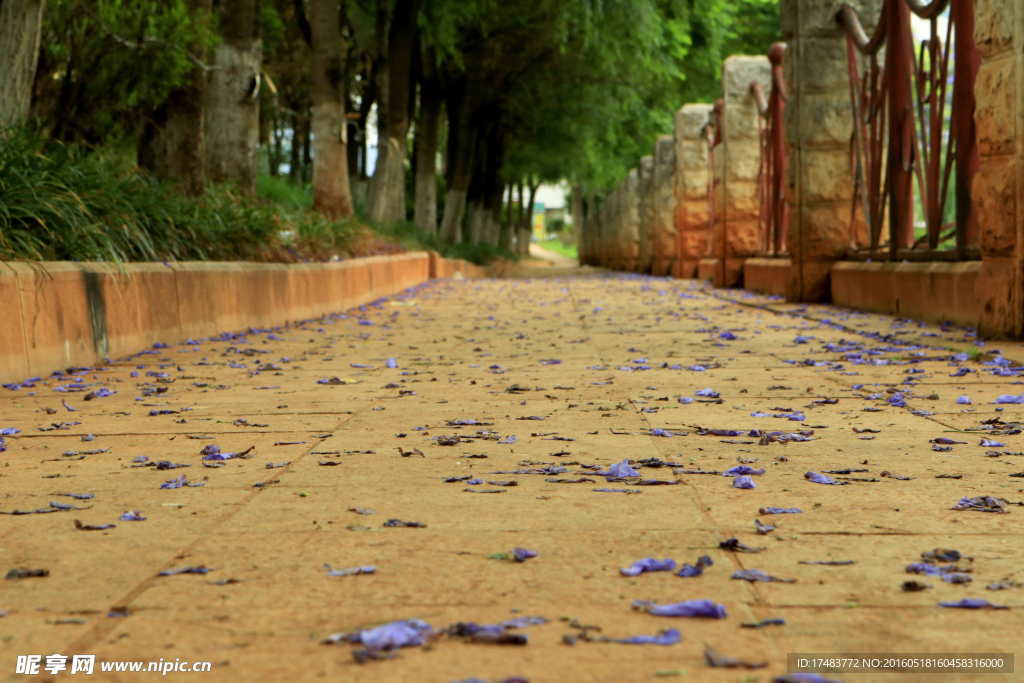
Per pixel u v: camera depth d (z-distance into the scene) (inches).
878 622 74.7
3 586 85.0
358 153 1108.5
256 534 100.8
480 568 88.7
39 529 103.8
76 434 163.3
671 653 69.0
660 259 975.6
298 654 69.4
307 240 498.9
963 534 98.1
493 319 422.9
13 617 77.5
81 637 73.1
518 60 1052.5
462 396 203.0
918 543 95.3
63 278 243.8
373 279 570.6
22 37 281.0
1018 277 265.6
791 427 161.9
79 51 382.0
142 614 77.8
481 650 69.7
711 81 1146.7
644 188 1120.2
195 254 357.1
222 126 545.6
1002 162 268.1
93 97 403.9
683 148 832.3
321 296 453.7
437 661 67.8
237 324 359.3
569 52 1033.5
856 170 450.3
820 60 453.4
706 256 834.8
